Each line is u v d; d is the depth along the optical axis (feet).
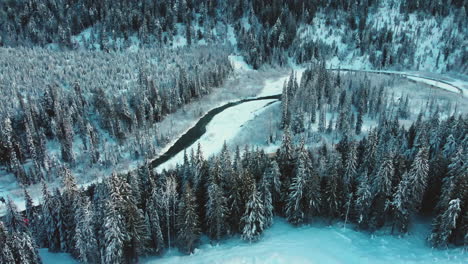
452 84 526.57
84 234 188.65
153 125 407.23
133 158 361.92
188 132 414.62
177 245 213.46
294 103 420.36
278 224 226.17
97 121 402.93
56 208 208.33
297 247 193.98
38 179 322.96
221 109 474.49
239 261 184.34
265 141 377.71
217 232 204.85
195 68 530.27
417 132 269.85
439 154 215.31
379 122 398.62
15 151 337.52
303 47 643.45
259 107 469.98
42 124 376.07
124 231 186.91
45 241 222.28
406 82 523.29
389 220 211.00
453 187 183.01
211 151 367.86
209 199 205.46
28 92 420.77
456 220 181.78
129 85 472.44
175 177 234.17
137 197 216.13
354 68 620.49
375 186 205.57
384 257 183.01
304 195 213.05
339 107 437.17
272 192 225.56
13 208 193.06
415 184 193.16
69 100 405.18
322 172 228.02
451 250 183.42
